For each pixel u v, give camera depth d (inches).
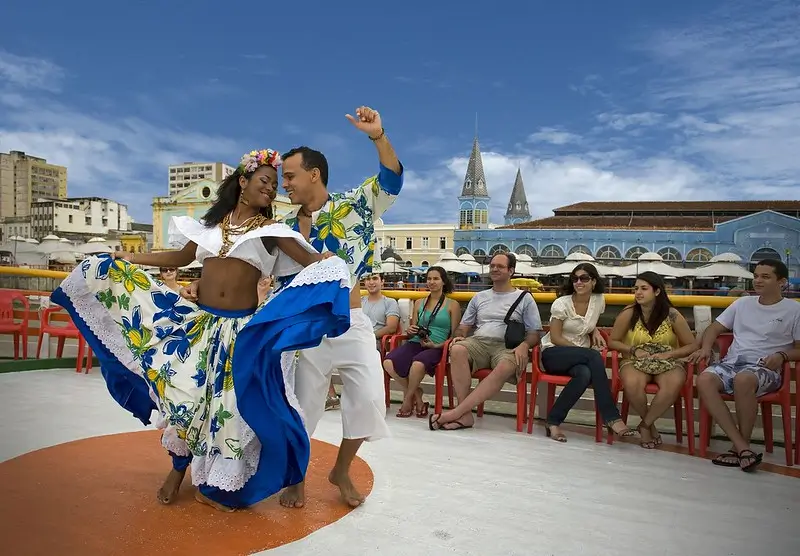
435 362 209.3
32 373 265.7
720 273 1414.9
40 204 3321.9
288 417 112.7
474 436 187.2
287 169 123.0
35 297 329.4
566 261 1451.8
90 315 124.2
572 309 200.8
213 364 113.3
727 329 187.6
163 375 115.1
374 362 125.0
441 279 224.2
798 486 145.6
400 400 245.0
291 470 118.8
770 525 119.3
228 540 104.3
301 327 104.4
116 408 202.7
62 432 171.2
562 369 189.9
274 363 112.3
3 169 4404.5
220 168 3639.3
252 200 116.8
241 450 112.0
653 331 188.9
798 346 171.6
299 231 126.0
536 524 117.1
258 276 117.6
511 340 200.2
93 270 122.1
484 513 121.9
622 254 2111.2
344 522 114.7
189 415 113.1
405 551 103.3
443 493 132.9
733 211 2336.4
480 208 3139.8
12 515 112.0
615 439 189.8
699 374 173.5
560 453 170.4
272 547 102.6
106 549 99.1
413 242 2628.0
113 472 137.6
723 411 164.6
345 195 127.2
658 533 114.3
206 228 119.5
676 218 2256.4
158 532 106.4
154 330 118.6
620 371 187.5
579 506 127.6
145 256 124.6
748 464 155.8
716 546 109.0
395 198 127.9
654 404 177.5
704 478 150.3
